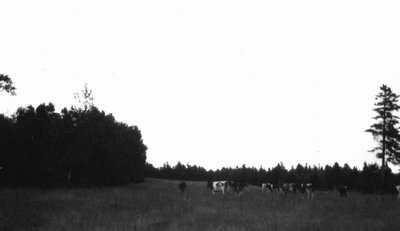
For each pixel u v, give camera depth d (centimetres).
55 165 4319
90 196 2995
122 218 1783
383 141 4294
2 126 4109
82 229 1497
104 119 5616
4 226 1514
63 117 4706
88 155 4800
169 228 1527
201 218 1823
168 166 11100
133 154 6431
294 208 2342
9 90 2580
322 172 7875
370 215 2031
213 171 11356
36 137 4306
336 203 2741
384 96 4344
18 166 4094
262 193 3900
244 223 1672
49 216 1789
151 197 3012
